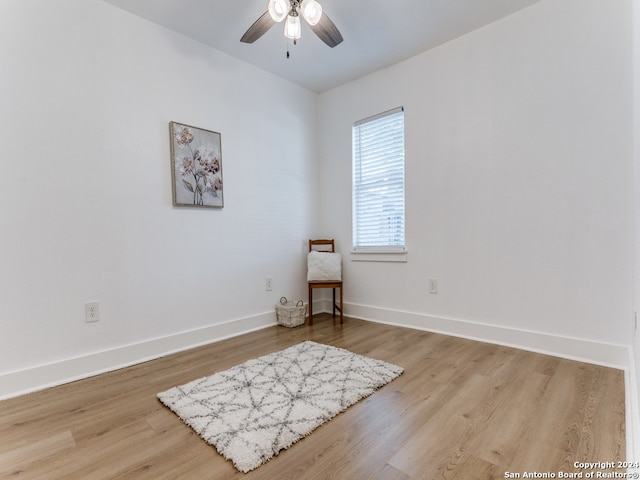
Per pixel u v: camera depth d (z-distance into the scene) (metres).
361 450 1.28
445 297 2.76
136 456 1.26
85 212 2.05
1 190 1.77
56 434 1.42
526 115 2.31
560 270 2.20
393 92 3.04
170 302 2.45
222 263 2.78
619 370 1.95
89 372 2.04
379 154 3.19
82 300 2.04
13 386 1.78
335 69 3.12
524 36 2.30
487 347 2.40
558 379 1.84
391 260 3.09
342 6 2.23
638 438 1.13
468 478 1.11
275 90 3.22
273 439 1.33
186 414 1.53
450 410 1.54
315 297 3.64
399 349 2.39
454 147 2.67
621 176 1.98
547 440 1.30
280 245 3.27
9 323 1.79
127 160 2.23
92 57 2.08
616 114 1.99
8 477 1.16
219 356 2.33
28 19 1.85
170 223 2.46
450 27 2.49
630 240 1.96
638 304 1.43
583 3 2.08
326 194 3.63
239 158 2.91
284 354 2.30
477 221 2.56
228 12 2.27
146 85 2.33
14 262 1.81
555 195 2.21
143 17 2.31
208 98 2.69
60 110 1.96
